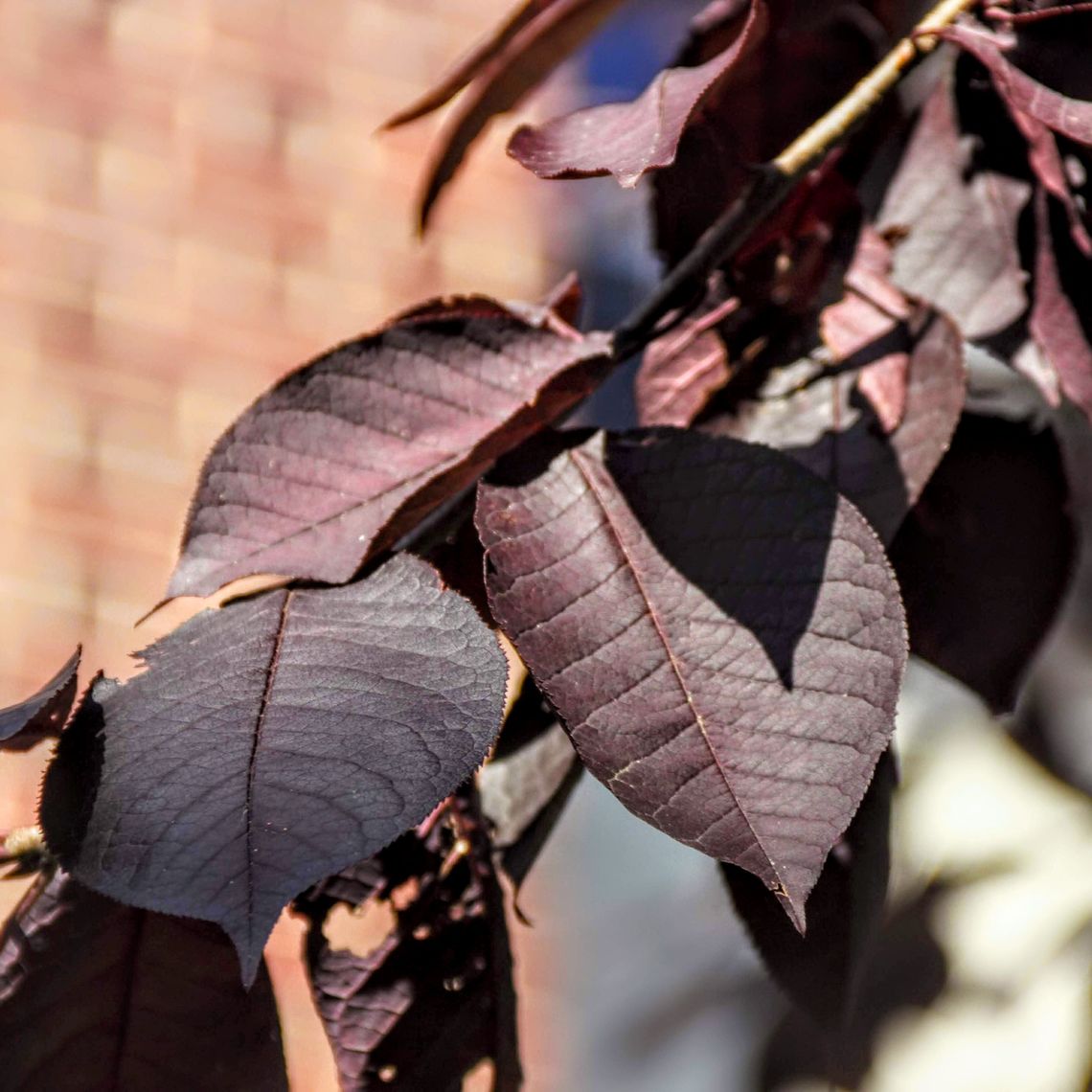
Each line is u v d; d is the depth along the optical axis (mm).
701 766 510
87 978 543
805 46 623
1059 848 1010
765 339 596
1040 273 603
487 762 580
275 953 1291
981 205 613
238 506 544
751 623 521
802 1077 945
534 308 575
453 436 551
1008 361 598
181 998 545
